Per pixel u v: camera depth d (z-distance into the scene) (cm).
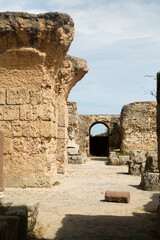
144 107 3362
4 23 1059
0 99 1143
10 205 575
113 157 2427
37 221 655
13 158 1130
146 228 605
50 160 1147
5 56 1109
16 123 1138
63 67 1555
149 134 3344
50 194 1001
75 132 3272
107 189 1146
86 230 595
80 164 2452
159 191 1109
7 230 434
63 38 1098
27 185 1119
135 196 1004
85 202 884
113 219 684
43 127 1132
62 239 537
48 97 1148
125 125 3359
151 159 1171
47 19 1065
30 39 1081
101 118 3978
